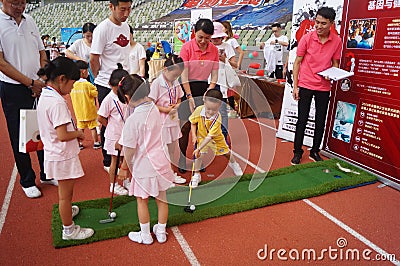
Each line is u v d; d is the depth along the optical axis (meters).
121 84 2.31
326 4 4.22
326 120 4.35
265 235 2.59
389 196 3.26
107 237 2.46
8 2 2.68
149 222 2.43
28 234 2.50
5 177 3.52
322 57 3.73
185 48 3.30
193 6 14.72
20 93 2.90
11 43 2.77
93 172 3.67
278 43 7.05
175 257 2.30
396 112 3.39
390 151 3.48
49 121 2.21
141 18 17.27
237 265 2.24
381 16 3.46
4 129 5.57
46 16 21.72
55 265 2.18
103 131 3.44
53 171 2.24
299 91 3.95
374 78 3.60
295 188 3.35
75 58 4.43
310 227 2.71
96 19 19.38
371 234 2.63
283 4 10.59
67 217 2.35
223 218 2.81
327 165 3.94
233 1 12.54
